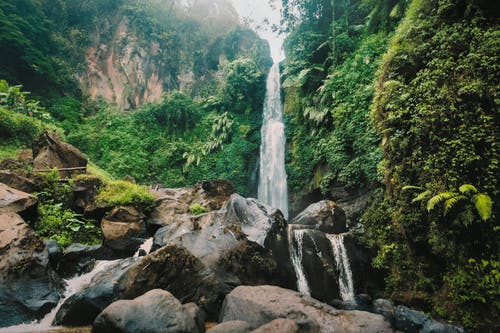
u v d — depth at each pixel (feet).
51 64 79.30
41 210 26.58
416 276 20.95
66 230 27.55
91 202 30.76
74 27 92.22
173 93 82.07
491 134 16.08
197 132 78.69
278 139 65.36
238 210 25.75
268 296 16.31
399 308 17.17
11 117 43.16
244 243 22.74
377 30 45.80
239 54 104.47
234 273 21.16
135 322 12.64
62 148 35.83
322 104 47.62
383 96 23.93
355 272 26.32
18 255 17.03
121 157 71.15
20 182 27.86
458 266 17.28
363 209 34.68
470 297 16.40
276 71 76.69
